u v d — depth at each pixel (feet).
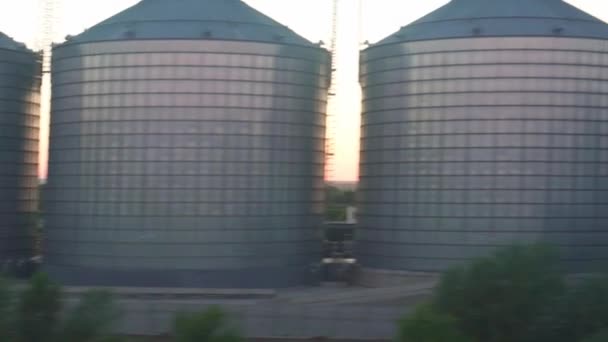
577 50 175.11
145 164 182.50
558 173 173.68
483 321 96.27
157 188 182.09
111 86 184.65
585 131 175.01
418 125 181.37
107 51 184.85
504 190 173.88
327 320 130.31
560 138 173.99
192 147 182.09
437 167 178.91
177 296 173.88
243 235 184.03
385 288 165.48
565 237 173.27
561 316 95.81
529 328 95.14
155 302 162.50
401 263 182.70
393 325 129.39
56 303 89.86
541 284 96.37
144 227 182.50
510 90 174.60
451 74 177.99
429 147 179.83
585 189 174.40
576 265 173.17
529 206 173.27
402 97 184.03
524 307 95.25
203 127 182.29
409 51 182.80
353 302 160.25
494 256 99.81
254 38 187.21
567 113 174.40
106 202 184.75
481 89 175.83
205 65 182.50
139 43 182.91
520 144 173.78
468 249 175.42
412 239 181.27
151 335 128.98
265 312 132.57
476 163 175.63
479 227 174.91
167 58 182.39
